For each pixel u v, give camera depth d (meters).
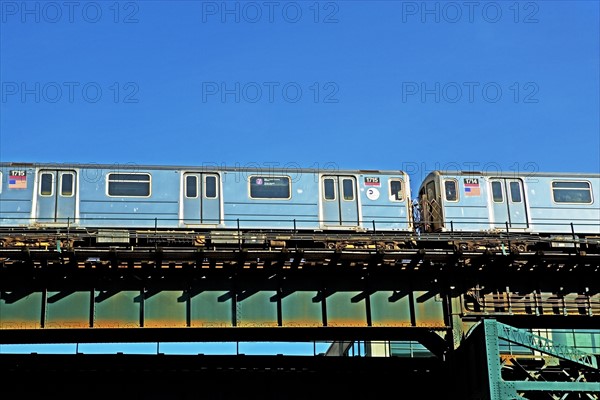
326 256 37.91
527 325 41.66
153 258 36.97
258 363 42.41
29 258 36.09
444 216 45.41
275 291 38.47
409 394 42.09
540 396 36.78
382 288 39.19
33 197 42.06
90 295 37.47
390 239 40.00
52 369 40.94
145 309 37.50
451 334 38.81
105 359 41.44
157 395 41.56
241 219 43.19
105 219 42.28
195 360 42.00
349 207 44.16
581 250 41.31
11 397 40.56
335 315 38.53
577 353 34.62
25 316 36.84
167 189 43.06
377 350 56.38
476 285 39.62
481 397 33.97
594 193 47.41
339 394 42.31
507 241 40.66
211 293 38.16
